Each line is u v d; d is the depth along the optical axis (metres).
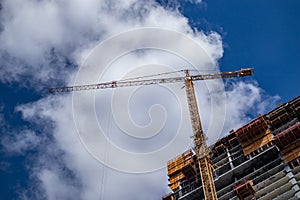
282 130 123.75
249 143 125.69
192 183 134.00
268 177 112.31
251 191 109.94
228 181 120.38
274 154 117.06
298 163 110.06
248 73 149.62
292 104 127.12
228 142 132.38
